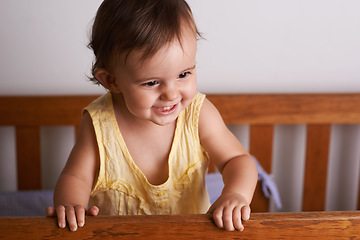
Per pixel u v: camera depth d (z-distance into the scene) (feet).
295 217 1.93
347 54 4.33
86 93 4.36
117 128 2.66
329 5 4.19
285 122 4.23
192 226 1.93
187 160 2.75
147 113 2.17
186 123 2.70
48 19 4.13
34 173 4.30
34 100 4.10
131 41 2.02
